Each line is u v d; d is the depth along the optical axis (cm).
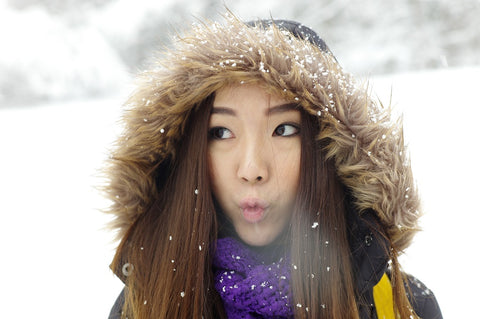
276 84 89
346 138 92
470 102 501
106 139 570
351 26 976
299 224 94
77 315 215
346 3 970
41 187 422
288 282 94
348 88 94
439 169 343
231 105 91
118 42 1089
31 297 233
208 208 96
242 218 96
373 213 99
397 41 970
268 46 91
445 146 388
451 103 504
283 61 90
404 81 617
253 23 108
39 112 795
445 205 283
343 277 96
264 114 91
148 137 96
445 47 974
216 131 96
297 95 90
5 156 532
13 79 1091
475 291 196
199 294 96
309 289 95
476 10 963
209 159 96
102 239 295
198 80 91
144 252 102
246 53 91
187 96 93
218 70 89
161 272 99
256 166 90
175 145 101
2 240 308
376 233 96
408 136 420
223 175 94
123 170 98
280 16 941
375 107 97
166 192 103
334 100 92
